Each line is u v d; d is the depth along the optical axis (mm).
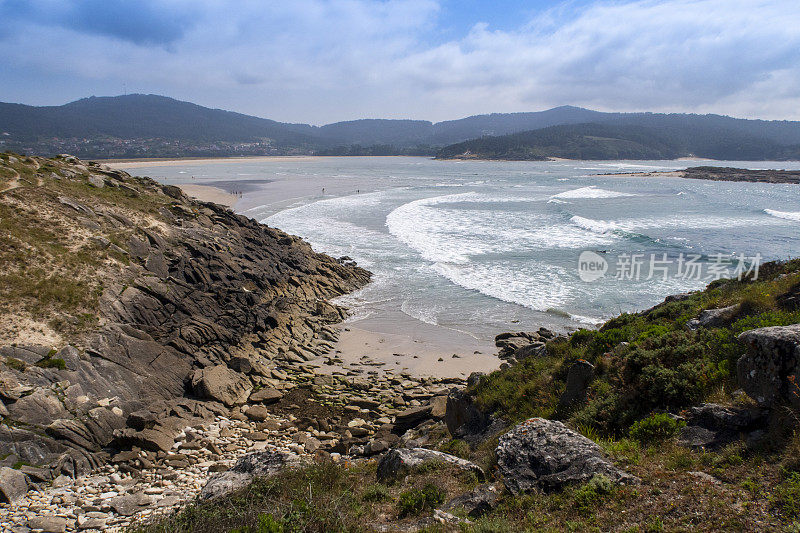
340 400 19000
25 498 11938
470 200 77812
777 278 15453
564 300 29969
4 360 15547
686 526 5305
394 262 39781
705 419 7461
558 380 12125
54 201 26250
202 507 8008
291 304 28234
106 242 24312
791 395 6293
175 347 20375
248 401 18953
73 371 16547
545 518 6242
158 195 36625
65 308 18969
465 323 27297
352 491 8336
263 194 85875
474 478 8156
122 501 11586
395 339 25516
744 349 8367
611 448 7516
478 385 13945
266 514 6645
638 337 12484
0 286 18484
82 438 14594
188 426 16281
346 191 91375
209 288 25781
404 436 14945
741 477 5891
